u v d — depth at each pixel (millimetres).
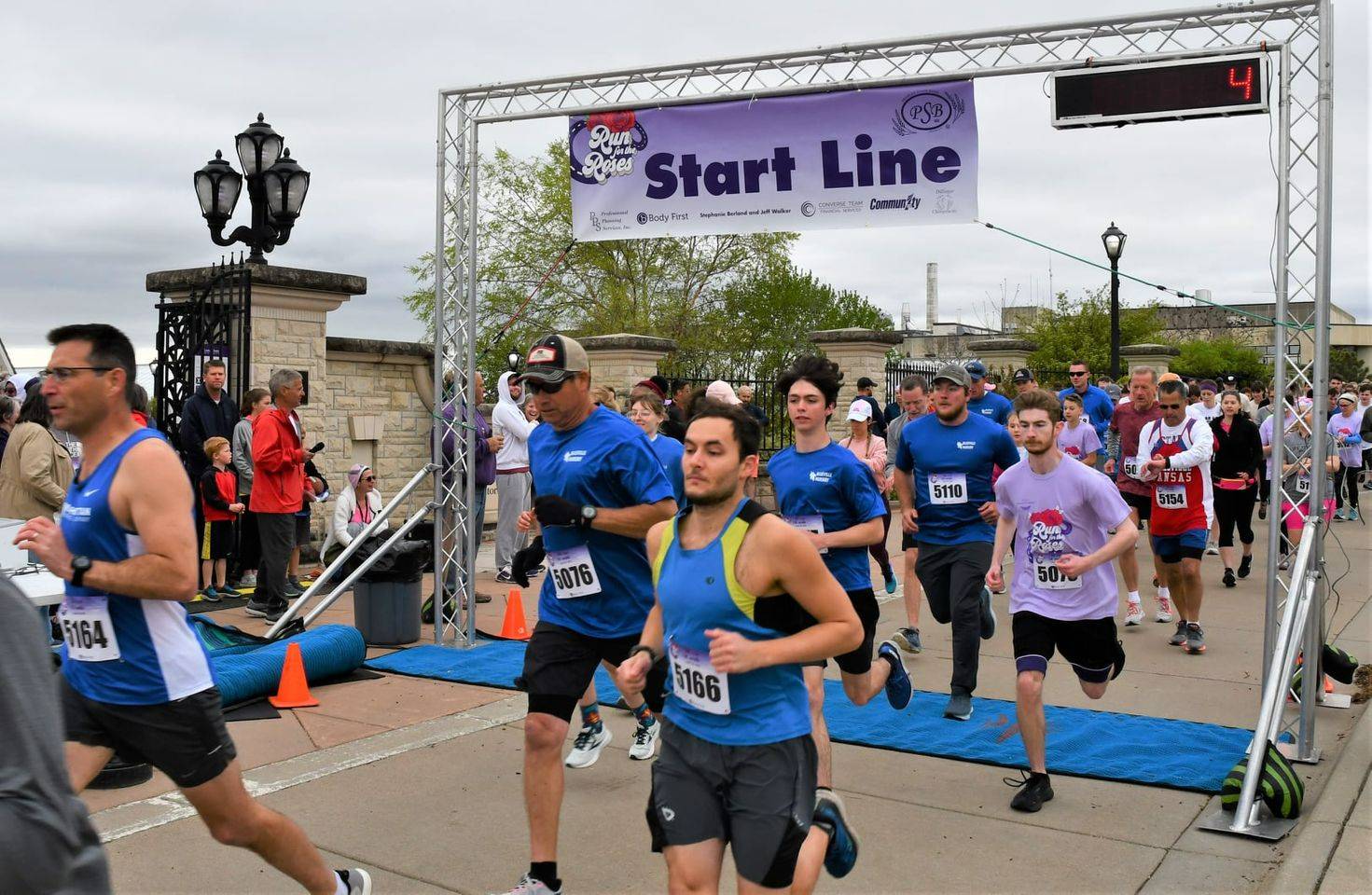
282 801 5105
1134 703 6891
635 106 7895
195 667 3377
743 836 2980
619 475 4359
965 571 6539
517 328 30859
